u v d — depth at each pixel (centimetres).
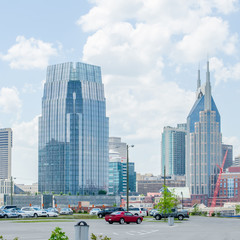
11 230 6425
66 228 6775
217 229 7006
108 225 7875
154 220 10200
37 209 11612
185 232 6200
